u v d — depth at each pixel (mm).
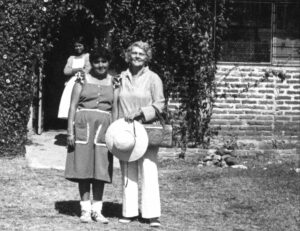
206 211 9125
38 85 15133
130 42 13086
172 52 13117
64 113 12898
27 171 11258
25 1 12258
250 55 13531
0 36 12211
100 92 8180
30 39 12367
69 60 13211
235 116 13461
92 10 13984
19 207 8938
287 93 13578
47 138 14836
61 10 13250
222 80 13430
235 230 8273
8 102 12297
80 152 8062
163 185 10633
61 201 9344
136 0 13008
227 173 11562
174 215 8867
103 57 8234
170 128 8211
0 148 12336
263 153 13258
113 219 8477
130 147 7945
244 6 13484
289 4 13570
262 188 10469
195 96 13227
